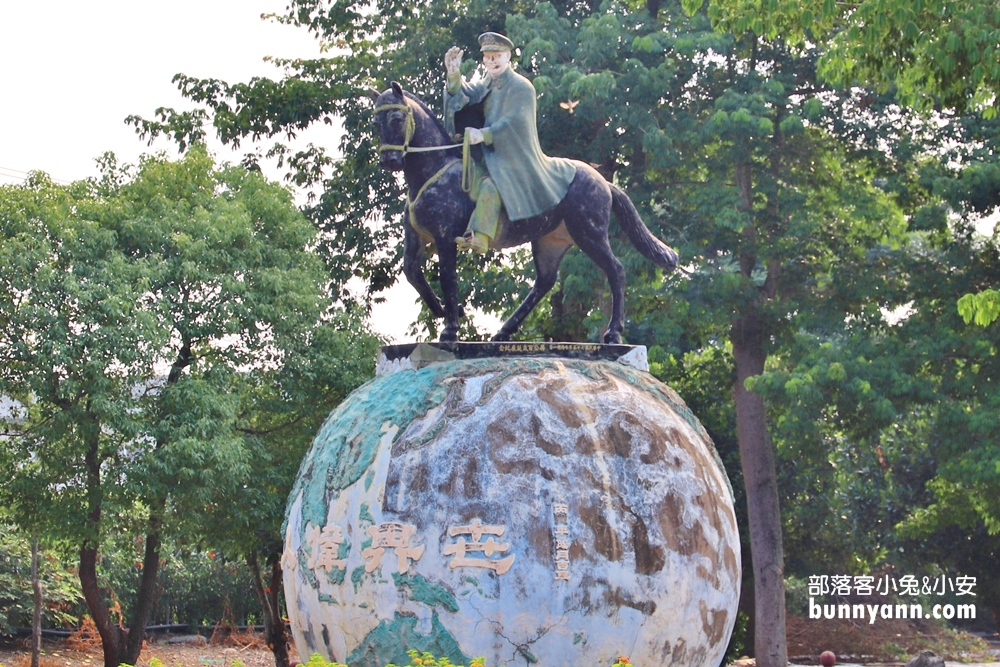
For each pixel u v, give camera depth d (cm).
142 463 1461
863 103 1753
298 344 1636
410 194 821
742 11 1189
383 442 729
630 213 870
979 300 1170
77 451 1508
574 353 780
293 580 761
